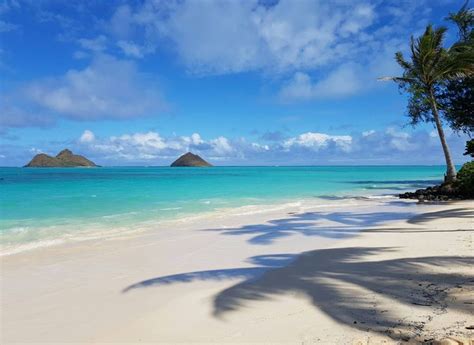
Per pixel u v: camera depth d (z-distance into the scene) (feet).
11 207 70.90
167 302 21.36
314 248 35.29
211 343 16.02
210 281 25.23
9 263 30.89
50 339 17.11
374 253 31.53
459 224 44.50
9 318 19.56
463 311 17.48
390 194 102.73
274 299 21.04
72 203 78.38
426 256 28.89
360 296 20.51
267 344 15.52
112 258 32.50
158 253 34.35
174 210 67.41
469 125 117.91
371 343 14.74
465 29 109.81
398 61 93.97
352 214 60.49
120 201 82.94
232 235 43.19
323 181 177.47
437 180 185.37
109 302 21.65
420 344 14.37
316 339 15.64
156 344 16.24
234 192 110.42
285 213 63.16
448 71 87.40
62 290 23.97
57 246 37.55
